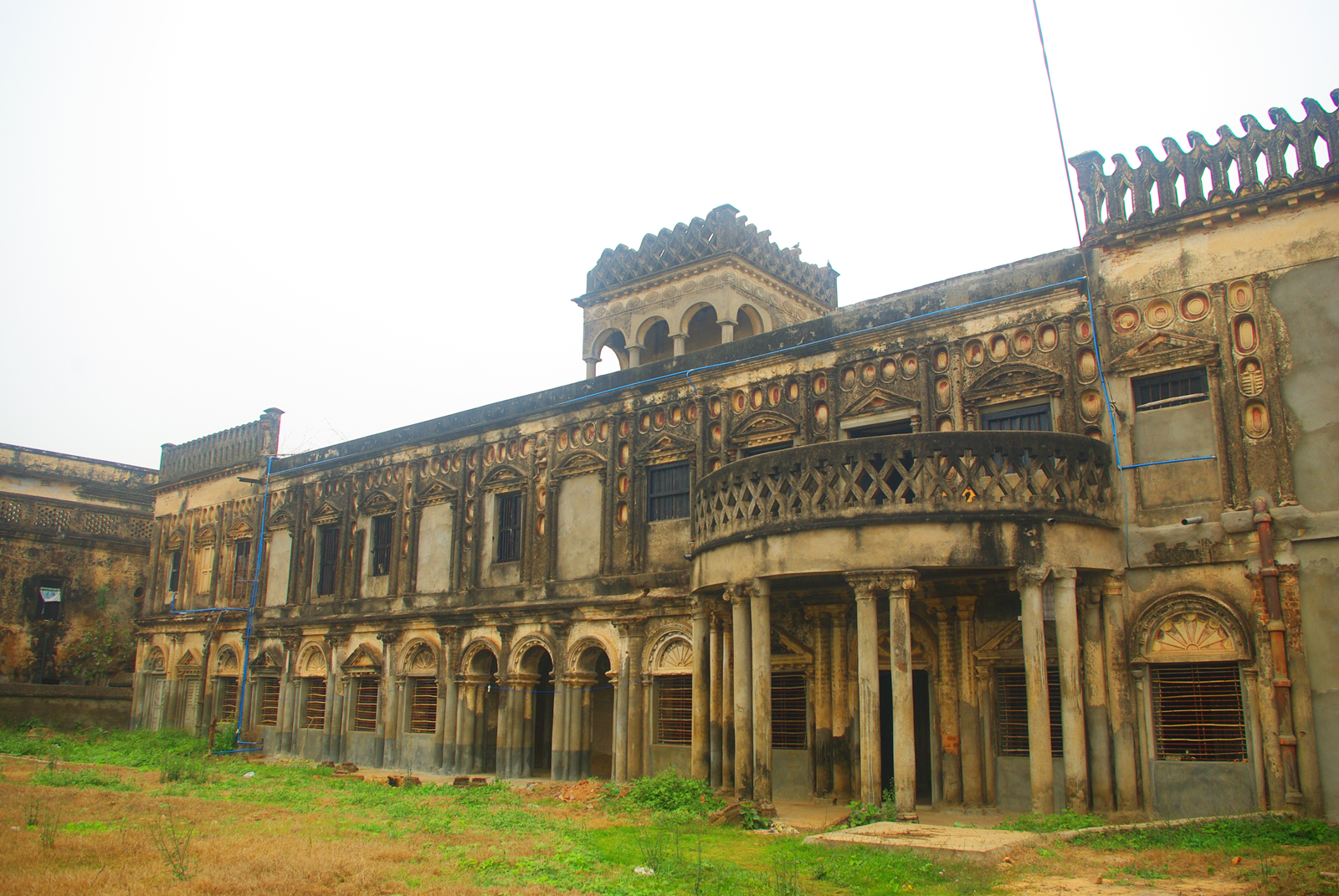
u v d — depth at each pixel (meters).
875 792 15.76
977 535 16.00
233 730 34.69
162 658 40.88
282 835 14.82
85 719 41.34
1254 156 16.92
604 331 30.94
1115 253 18.17
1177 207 17.61
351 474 34.03
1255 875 11.11
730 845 14.55
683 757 22.72
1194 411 17.08
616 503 25.41
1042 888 10.63
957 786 18.78
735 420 23.22
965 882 10.89
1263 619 15.77
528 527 27.50
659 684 23.78
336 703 32.25
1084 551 16.48
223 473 40.03
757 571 17.59
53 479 46.97
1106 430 17.88
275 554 36.62
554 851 13.49
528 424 28.25
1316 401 15.84
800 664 21.14
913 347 20.42
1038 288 18.89
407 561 31.02
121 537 48.44
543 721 29.25
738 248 28.80
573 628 25.61
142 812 17.28
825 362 21.73
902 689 15.81
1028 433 16.55
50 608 45.50
